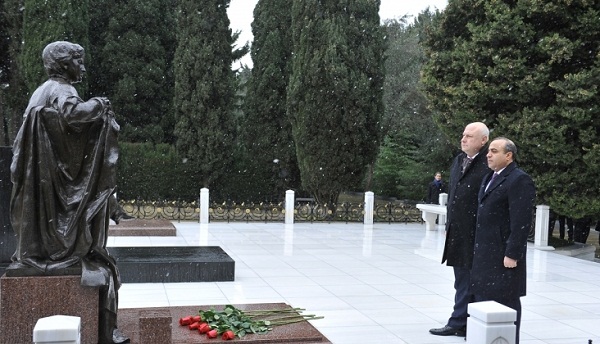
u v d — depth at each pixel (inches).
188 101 845.2
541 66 516.4
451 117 597.3
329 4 738.8
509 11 530.6
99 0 921.5
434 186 693.9
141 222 583.2
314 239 554.6
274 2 892.0
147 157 864.3
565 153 518.0
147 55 928.3
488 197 207.0
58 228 175.5
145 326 172.2
